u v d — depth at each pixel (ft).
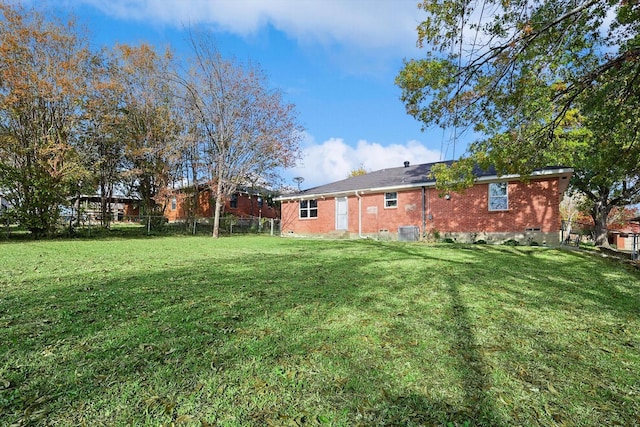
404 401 6.82
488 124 23.72
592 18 17.66
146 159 67.62
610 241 83.66
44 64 47.29
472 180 29.43
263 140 62.49
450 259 27.30
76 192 54.70
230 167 61.00
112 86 54.08
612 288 17.80
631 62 17.54
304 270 21.77
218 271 21.17
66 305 13.06
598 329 11.25
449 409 6.58
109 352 8.82
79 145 54.29
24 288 15.89
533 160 25.08
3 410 6.26
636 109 20.27
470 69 20.44
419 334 10.48
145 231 64.59
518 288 17.13
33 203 45.44
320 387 7.27
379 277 19.49
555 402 6.88
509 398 6.98
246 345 9.39
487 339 10.17
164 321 11.30
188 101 61.87
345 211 59.57
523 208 41.29
